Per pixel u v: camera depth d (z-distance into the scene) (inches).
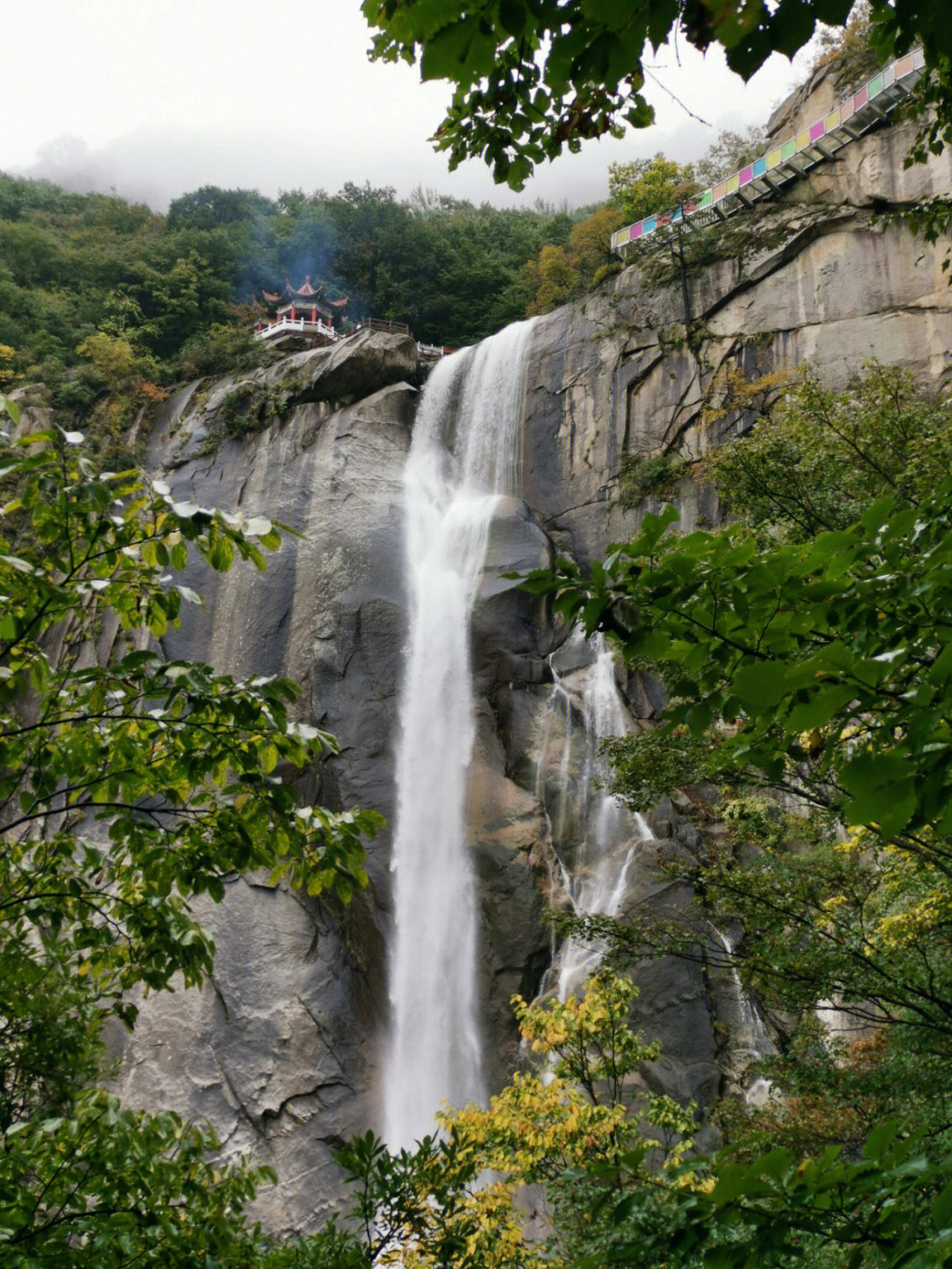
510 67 191.5
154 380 1797.5
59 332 2048.5
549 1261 412.5
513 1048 986.7
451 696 1242.6
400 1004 1072.2
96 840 1130.7
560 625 1279.5
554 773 1141.7
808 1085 457.7
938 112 320.8
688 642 147.9
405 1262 302.7
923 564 138.3
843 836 550.6
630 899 984.3
